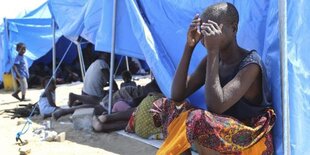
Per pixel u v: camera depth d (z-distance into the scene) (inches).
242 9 164.2
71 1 349.1
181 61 134.7
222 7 122.8
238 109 124.9
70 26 346.6
